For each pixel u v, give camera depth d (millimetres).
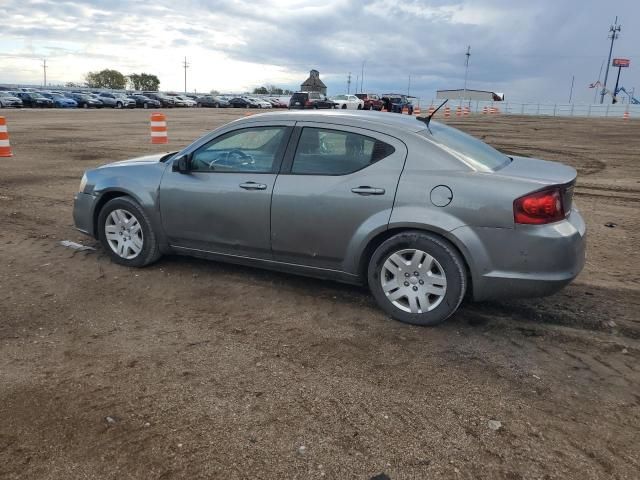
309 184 4387
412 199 4031
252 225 4652
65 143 17016
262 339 3977
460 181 3934
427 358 3734
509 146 18250
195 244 5070
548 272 3812
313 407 3133
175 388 3307
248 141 4754
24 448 2746
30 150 15039
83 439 2818
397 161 4156
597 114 59906
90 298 4676
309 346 3881
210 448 2764
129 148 15773
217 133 4898
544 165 4547
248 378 3436
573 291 4980
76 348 3789
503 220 3811
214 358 3684
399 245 4125
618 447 2838
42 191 9344
